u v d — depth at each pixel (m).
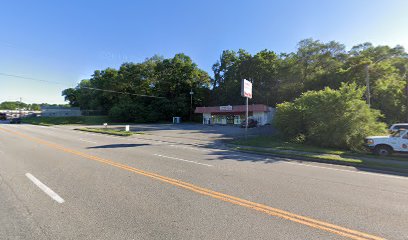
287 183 6.16
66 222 3.62
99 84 69.31
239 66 52.72
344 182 6.48
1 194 4.86
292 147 13.57
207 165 8.37
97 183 5.73
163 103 58.59
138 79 62.75
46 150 11.38
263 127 33.56
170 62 62.94
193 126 38.28
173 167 7.80
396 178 7.23
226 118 44.09
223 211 4.16
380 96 26.72
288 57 49.38
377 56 38.97
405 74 34.94
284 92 46.66
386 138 11.51
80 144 14.09
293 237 3.28
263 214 4.06
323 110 14.79
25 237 3.16
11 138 17.41
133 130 28.66
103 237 3.17
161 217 3.85
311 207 4.44
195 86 61.38
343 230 3.54
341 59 42.88
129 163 8.34
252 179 6.48
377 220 3.92
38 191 5.07
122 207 4.25
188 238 3.18
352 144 13.52
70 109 70.81
